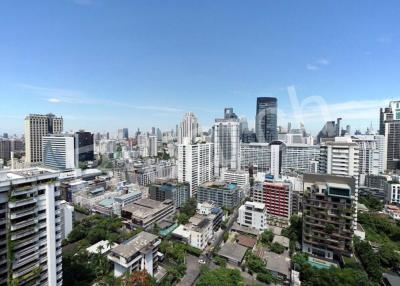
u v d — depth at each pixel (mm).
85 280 81250
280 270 87562
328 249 95625
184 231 114438
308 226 99125
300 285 79500
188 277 87750
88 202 162875
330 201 94188
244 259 100812
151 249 84500
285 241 115750
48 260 56344
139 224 129875
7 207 49562
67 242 111500
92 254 93938
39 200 54562
